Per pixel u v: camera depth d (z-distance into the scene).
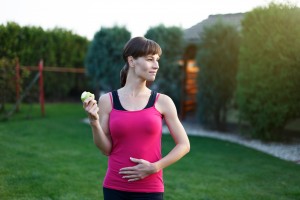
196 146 6.67
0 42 8.01
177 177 4.52
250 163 5.37
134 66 1.93
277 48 6.49
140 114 1.88
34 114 9.90
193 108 10.93
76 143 6.43
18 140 6.32
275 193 3.98
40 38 10.24
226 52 7.89
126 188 1.88
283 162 5.50
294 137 7.83
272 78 6.64
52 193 3.68
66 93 13.05
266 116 6.86
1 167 4.44
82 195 3.69
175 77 9.32
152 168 1.82
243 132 7.61
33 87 10.55
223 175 4.67
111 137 1.95
